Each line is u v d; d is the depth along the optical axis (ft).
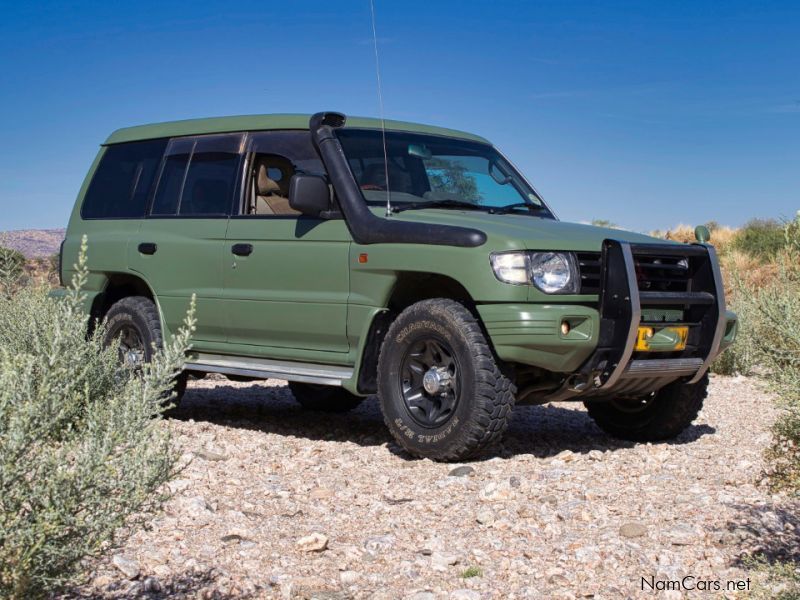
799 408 12.56
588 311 19.27
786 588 11.74
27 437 9.30
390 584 12.82
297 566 13.44
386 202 21.98
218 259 24.22
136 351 25.88
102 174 28.30
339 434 24.67
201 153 25.76
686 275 21.13
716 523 15.37
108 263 26.66
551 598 12.27
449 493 17.52
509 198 24.08
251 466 19.77
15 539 9.12
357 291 21.50
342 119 23.08
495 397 19.42
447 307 19.95
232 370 23.85
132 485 9.68
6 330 21.17
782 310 13.23
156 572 12.89
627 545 14.16
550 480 18.37
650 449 22.18
